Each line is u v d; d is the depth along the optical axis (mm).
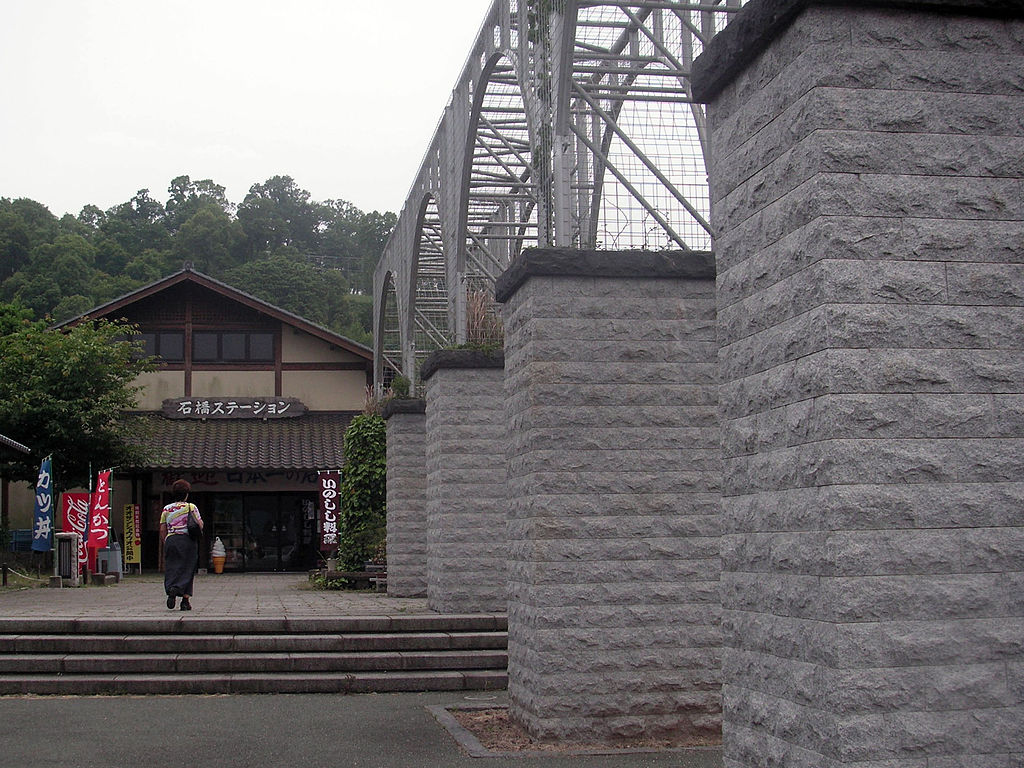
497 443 12844
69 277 47406
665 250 8141
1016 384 4125
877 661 3896
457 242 13914
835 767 3869
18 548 27266
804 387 4172
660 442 7934
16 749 7211
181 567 12812
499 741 7598
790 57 4359
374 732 7863
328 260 72625
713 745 7551
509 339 8625
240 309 31078
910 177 4184
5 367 25141
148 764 6773
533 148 9922
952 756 3891
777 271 4406
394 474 16312
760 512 4473
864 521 3959
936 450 4035
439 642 10586
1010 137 4277
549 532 7719
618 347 7961
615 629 7699
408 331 18578
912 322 4094
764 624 4414
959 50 4289
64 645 10156
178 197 74750
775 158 4453
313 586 19812
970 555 4004
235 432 29734
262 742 7488
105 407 25125
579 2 8734
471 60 12969
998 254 4191
